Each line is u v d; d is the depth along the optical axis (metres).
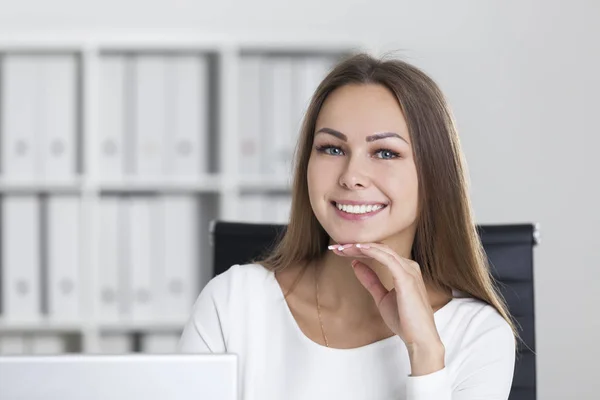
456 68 3.70
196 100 3.34
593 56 3.68
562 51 3.69
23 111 3.33
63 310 3.35
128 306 3.36
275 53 3.39
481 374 1.45
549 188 3.69
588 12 3.67
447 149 1.44
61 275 3.35
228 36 3.28
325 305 1.52
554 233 3.69
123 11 3.70
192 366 0.79
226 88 3.29
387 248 1.34
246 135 3.34
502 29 3.69
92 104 3.29
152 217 3.37
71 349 3.44
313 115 1.48
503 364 1.47
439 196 1.45
